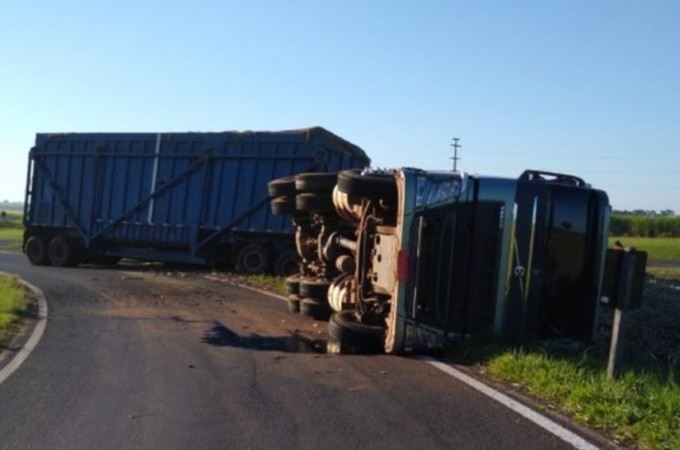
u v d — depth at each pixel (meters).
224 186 21.03
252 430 5.79
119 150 22.97
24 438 5.60
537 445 5.39
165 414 6.27
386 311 9.70
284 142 20.17
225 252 21.58
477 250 9.10
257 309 13.57
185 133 21.75
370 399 6.74
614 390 6.59
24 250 25.08
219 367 8.23
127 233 22.86
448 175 9.14
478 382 7.40
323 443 5.46
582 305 9.23
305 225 13.41
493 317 9.06
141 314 12.60
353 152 21.61
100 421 6.05
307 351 9.41
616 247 7.42
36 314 12.41
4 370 7.99
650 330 11.68
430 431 5.73
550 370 7.35
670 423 5.79
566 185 9.33
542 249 9.09
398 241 9.05
